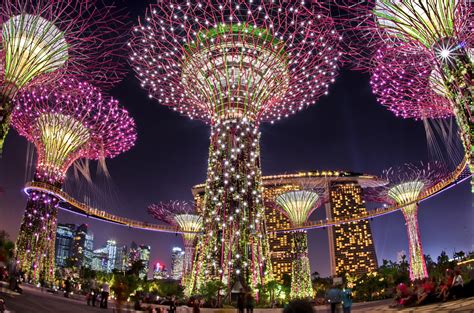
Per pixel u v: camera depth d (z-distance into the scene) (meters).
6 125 21.05
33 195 35.06
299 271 46.34
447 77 19.12
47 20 22.56
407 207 52.97
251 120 33.69
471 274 20.83
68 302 22.23
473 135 18.30
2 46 21.89
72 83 28.34
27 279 32.38
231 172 32.97
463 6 18.50
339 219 61.47
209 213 33.25
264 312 27.89
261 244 32.72
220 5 28.12
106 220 57.38
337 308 15.85
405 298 21.23
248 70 32.31
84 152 38.91
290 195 48.75
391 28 20.34
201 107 34.81
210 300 29.06
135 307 22.22
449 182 47.22
